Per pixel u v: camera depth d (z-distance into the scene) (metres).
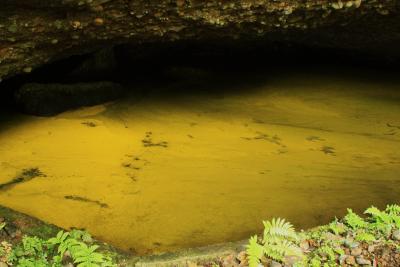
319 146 8.63
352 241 4.88
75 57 11.40
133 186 7.01
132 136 8.82
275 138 8.96
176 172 7.49
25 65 7.50
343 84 12.30
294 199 6.72
